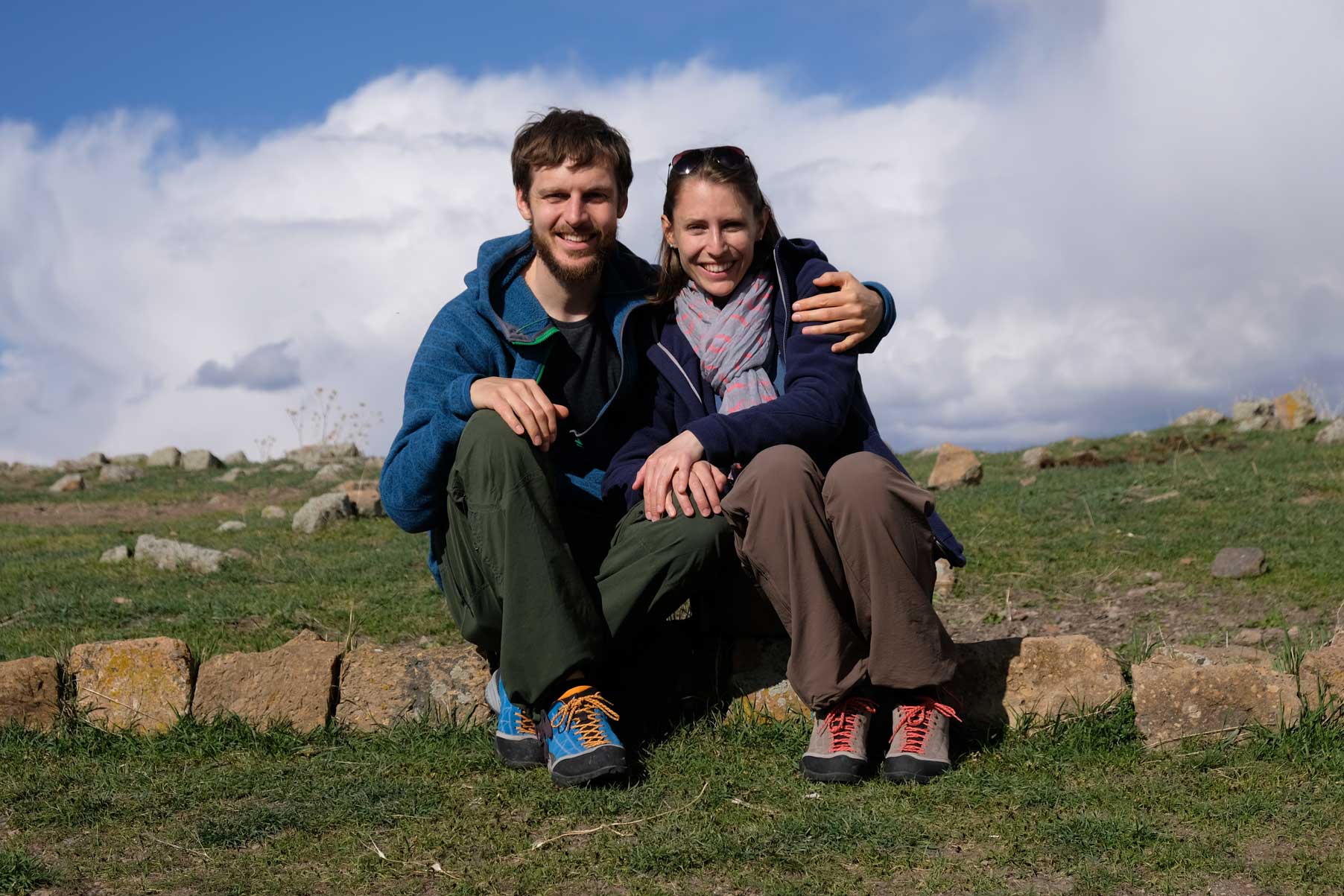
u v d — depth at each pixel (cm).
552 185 296
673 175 303
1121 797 255
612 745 267
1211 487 728
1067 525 644
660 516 277
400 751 297
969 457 838
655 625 293
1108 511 673
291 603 510
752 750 292
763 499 263
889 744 284
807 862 227
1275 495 697
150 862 233
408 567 600
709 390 304
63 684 320
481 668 325
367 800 261
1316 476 750
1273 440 969
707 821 246
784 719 306
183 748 301
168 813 258
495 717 316
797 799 258
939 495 768
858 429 303
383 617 480
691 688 319
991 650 306
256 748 302
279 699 318
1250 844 231
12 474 1459
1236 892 212
